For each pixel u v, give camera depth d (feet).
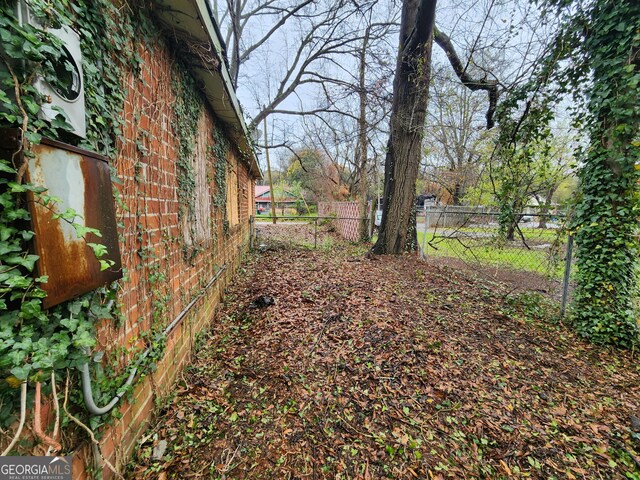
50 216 3.03
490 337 9.71
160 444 5.39
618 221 9.39
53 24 3.18
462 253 20.49
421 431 5.97
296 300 12.88
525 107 12.37
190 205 8.68
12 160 2.68
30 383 3.03
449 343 9.16
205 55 7.74
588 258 10.09
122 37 4.95
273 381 7.50
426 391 7.11
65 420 3.47
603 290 9.71
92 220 3.75
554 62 10.51
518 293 13.97
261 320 11.16
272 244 31.55
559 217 11.59
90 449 3.96
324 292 13.67
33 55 2.90
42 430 3.20
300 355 8.65
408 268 18.17
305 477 4.93
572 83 10.34
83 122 3.73
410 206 22.58
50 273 3.02
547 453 5.50
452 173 41.91
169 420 6.05
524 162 13.29
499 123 13.73
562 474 5.10
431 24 17.66
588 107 9.87
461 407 6.63
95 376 4.10
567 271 11.46
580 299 10.30
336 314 11.18
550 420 6.33
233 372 7.89
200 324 9.60
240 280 17.31
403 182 22.04
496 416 6.39
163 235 6.70
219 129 13.19
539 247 16.39
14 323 2.80
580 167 10.46
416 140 21.48
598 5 8.93
